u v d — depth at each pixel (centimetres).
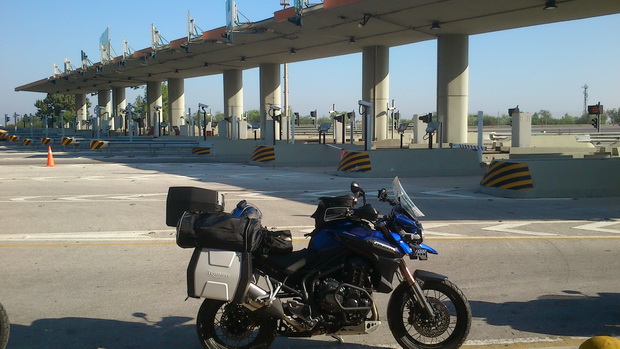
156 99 5712
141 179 1873
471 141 3469
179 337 547
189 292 457
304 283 480
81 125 6806
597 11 2342
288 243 483
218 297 452
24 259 823
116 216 1164
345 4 2248
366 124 2152
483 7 2266
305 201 1368
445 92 2841
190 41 3325
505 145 3170
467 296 667
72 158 2988
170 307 628
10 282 714
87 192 1537
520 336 548
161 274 749
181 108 5431
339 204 486
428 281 499
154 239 952
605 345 416
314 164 2555
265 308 467
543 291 689
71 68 5375
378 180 1911
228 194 1495
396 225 484
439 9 2306
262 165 2497
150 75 5128
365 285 486
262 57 3878
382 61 3388
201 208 511
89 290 683
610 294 680
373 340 543
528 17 2456
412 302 498
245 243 453
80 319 591
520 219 1152
